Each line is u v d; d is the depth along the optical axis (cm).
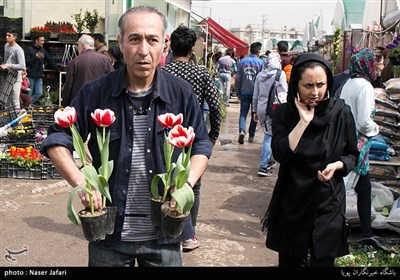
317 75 305
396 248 486
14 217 552
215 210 617
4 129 757
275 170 852
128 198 252
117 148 253
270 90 774
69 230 523
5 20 1445
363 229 488
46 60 1299
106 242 254
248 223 575
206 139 265
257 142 1154
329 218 312
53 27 1556
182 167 228
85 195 229
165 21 250
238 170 845
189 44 454
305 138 313
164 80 259
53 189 663
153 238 254
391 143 618
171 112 256
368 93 460
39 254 462
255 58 1080
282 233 324
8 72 982
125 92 253
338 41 1236
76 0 1691
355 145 322
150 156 251
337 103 319
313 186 312
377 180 593
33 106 1044
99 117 233
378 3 1264
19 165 698
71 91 741
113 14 1546
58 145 241
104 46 963
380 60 584
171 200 233
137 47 240
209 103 457
